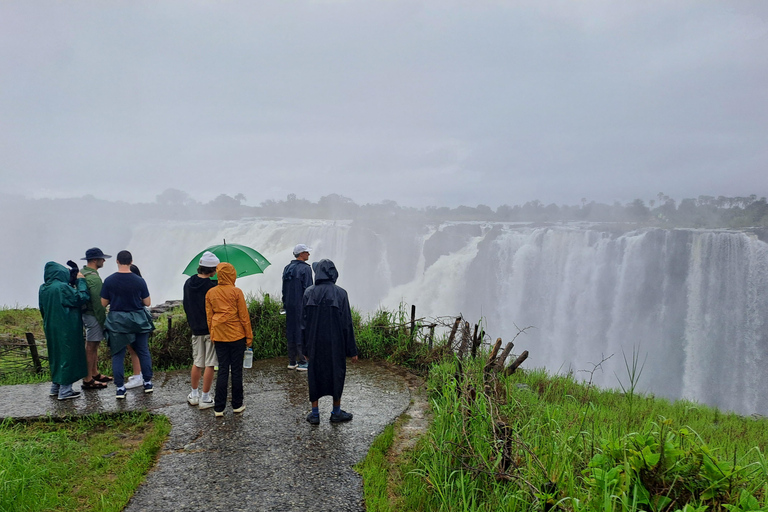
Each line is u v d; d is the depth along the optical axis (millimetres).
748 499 2299
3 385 6359
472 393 4137
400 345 7648
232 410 5160
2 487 3221
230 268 4898
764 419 9211
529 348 26719
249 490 3492
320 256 30000
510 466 3256
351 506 3309
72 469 3801
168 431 4566
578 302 26250
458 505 3084
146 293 5633
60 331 5336
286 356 7809
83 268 5824
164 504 3295
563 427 4051
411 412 5316
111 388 5977
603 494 2459
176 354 7512
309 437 4473
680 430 2799
